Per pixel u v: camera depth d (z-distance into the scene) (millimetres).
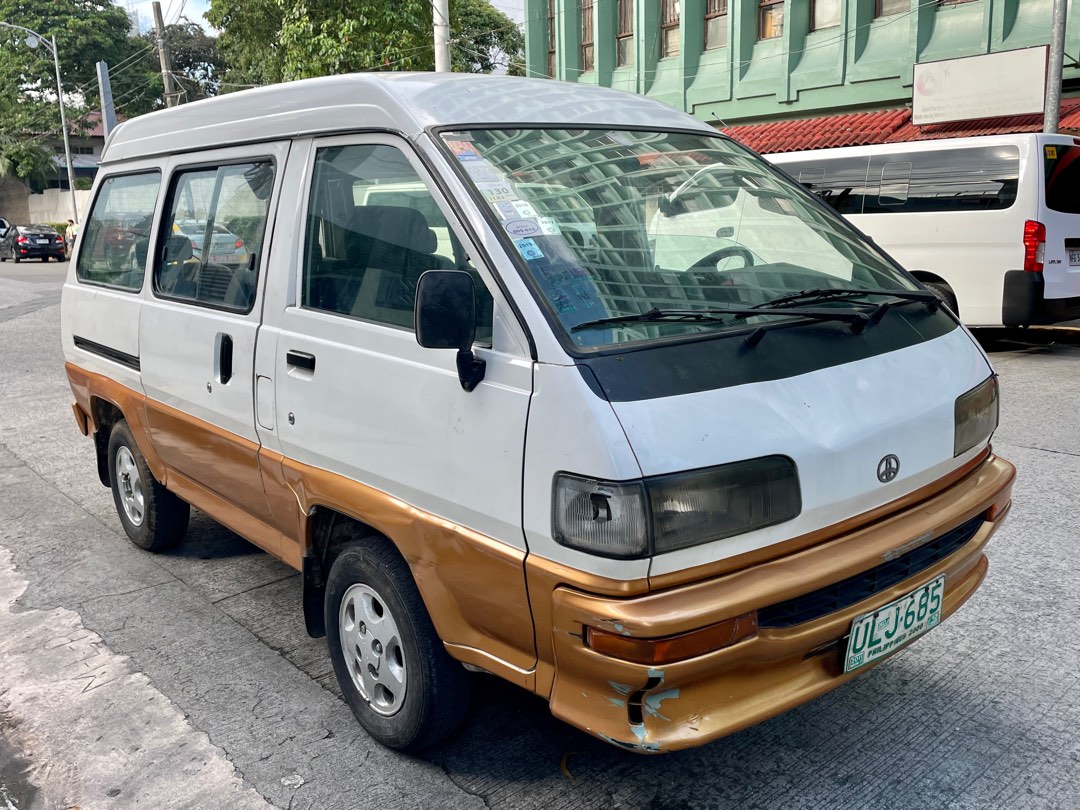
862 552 2484
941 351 2930
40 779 3033
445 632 2717
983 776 2887
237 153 3650
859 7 15016
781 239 3240
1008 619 3863
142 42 51281
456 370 2561
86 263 5090
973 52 13852
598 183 2912
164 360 4047
